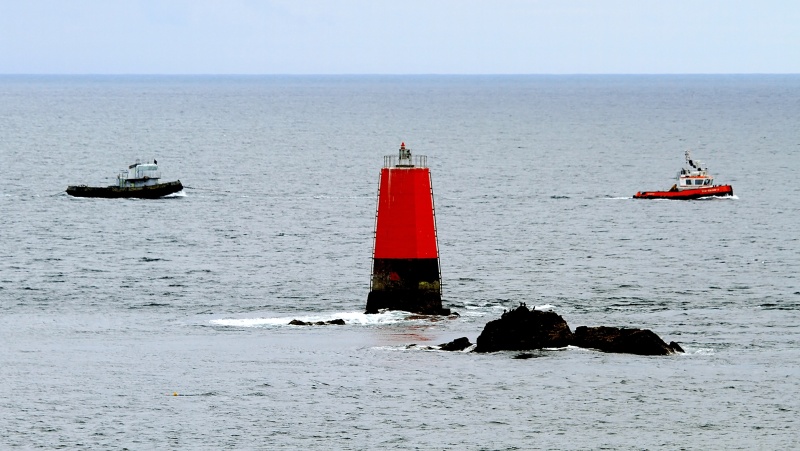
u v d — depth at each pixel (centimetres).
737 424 19512
